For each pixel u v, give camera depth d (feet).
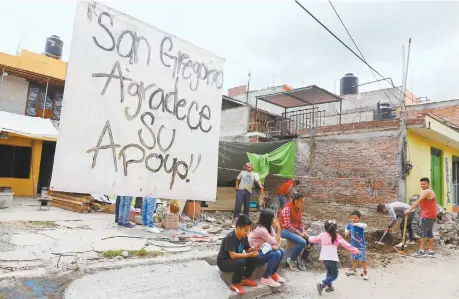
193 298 13.19
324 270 20.07
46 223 23.52
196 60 11.78
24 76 49.03
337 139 45.29
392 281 18.67
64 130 8.62
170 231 23.88
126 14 9.98
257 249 15.99
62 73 55.88
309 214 39.91
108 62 9.49
